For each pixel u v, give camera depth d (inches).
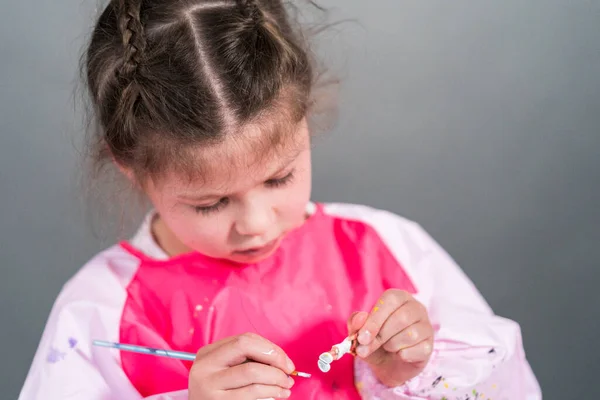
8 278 81.0
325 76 61.0
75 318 49.4
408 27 85.0
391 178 83.0
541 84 83.4
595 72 82.9
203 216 44.1
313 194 82.2
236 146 41.5
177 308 50.3
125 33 43.4
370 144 83.6
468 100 83.7
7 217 82.3
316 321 51.1
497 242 80.1
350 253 53.9
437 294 54.5
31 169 83.0
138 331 49.5
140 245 52.6
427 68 84.3
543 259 79.3
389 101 83.7
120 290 50.6
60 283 80.7
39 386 47.9
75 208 80.6
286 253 52.5
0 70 83.7
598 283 77.9
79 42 80.3
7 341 78.5
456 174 82.4
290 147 42.9
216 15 43.5
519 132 82.5
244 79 41.9
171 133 41.8
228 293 50.8
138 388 48.4
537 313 77.5
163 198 44.7
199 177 42.0
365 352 43.9
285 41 45.5
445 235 80.6
